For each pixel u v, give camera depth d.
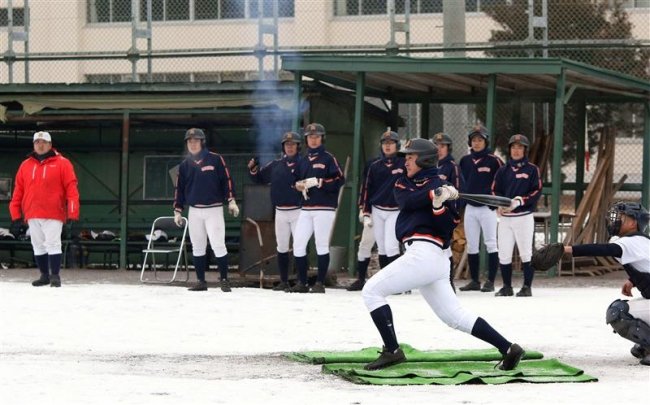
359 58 53.62
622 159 77.31
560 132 53.25
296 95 55.19
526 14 67.88
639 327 27.30
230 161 61.78
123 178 60.12
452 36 60.41
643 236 27.14
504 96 61.59
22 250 63.50
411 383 24.19
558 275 57.47
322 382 24.41
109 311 38.72
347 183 57.66
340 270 58.19
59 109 59.72
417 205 25.53
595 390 23.38
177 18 70.25
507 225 45.47
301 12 69.75
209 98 57.56
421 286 25.89
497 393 22.97
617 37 67.50
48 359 27.80
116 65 71.00
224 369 26.34
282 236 48.00
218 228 47.22
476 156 47.78
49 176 48.06
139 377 24.83
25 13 62.16
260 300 42.94
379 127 63.31
